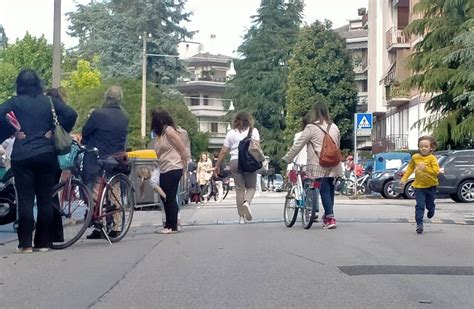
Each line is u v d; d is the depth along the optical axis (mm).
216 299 6793
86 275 7961
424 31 34375
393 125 52156
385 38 51719
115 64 58406
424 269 8289
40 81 9617
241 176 13500
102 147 10742
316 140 12172
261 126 67250
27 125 9383
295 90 59312
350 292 7082
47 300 6773
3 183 11969
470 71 27109
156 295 6961
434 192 11875
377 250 9727
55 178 10023
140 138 44219
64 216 10055
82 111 44375
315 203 12180
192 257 9156
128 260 8953
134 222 14367
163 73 58531
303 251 9602
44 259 9039
